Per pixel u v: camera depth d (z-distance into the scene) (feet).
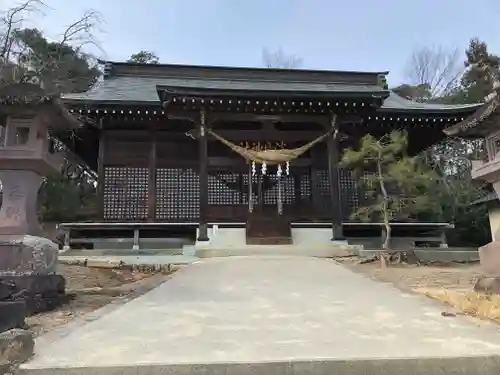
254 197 62.85
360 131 63.57
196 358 12.40
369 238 58.59
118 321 17.42
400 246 56.95
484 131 26.81
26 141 25.29
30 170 24.27
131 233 56.70
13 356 11.93
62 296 23.62
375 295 23.31
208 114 54.29
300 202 63.21
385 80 78.84
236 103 52.54
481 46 112.06
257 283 27.09
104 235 56.34
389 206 49.88
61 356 12.64
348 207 62.34
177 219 60.23
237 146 55.52
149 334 15.37
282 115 55.67
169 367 11.71
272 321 17.46
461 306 20.63
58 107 24.16
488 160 26.61
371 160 49.80
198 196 61.41
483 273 25.45
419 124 61.77
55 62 68.49
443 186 76.28
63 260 42.45
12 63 59.88
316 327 16.46
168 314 18.72
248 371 11.84
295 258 39.34
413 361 12.31
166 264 40.55
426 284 29.84
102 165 59.77
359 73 80.23
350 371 12.05
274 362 12.00
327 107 54.34
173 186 61.16
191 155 62.28
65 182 84.28
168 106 52.60
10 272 21.63
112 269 39.42
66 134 60.75
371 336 15.10
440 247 57.67
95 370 11.54
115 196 59.41
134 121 59.06
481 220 73.61
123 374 11.57
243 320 17.61
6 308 15.79
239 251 45.65
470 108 58.80
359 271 34.96
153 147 60.90
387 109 58.90
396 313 19.01
